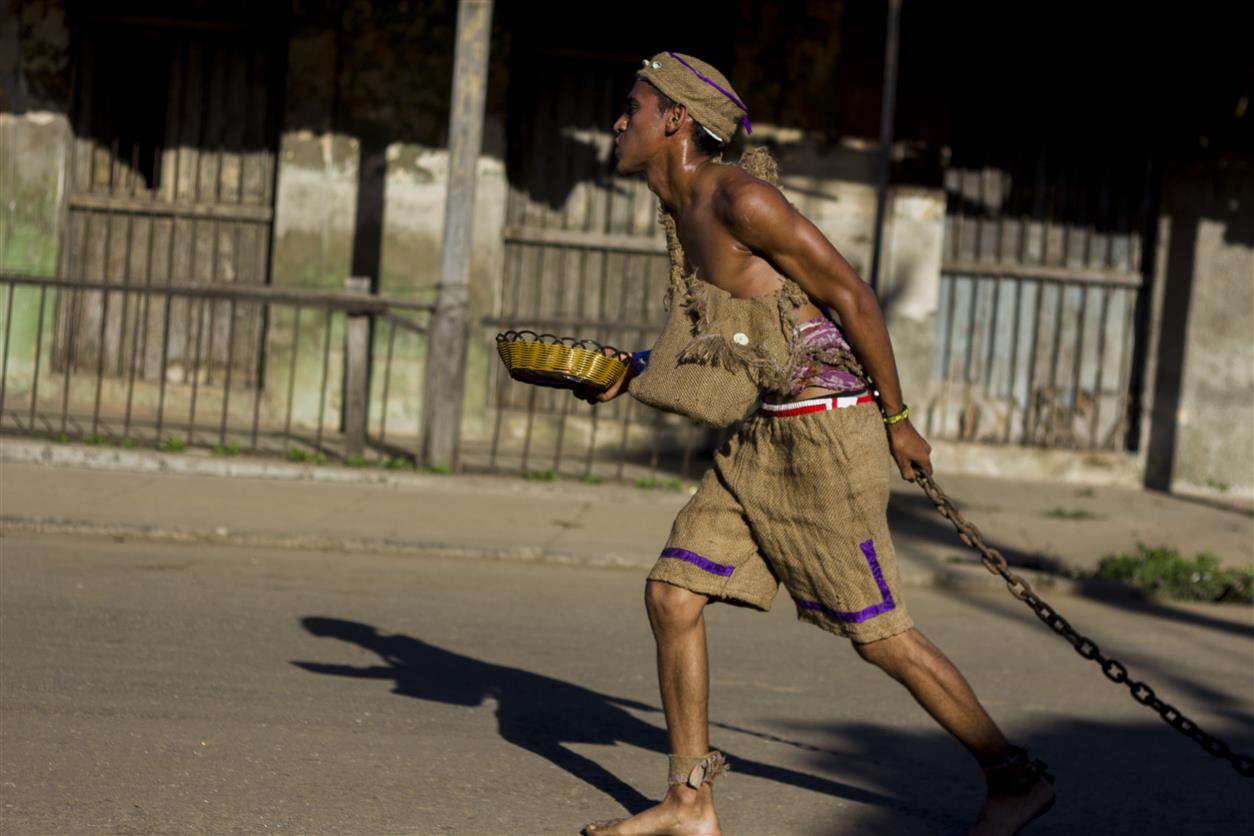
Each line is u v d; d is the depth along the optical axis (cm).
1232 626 766
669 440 1209
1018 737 528
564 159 1223
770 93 1202
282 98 1212
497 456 1128
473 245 1197
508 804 414
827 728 521
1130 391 1255
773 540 372
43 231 1211
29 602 619
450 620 651
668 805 382
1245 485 1234
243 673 535
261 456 1016
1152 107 1230
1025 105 1240
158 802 392
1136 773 488
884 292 1220
